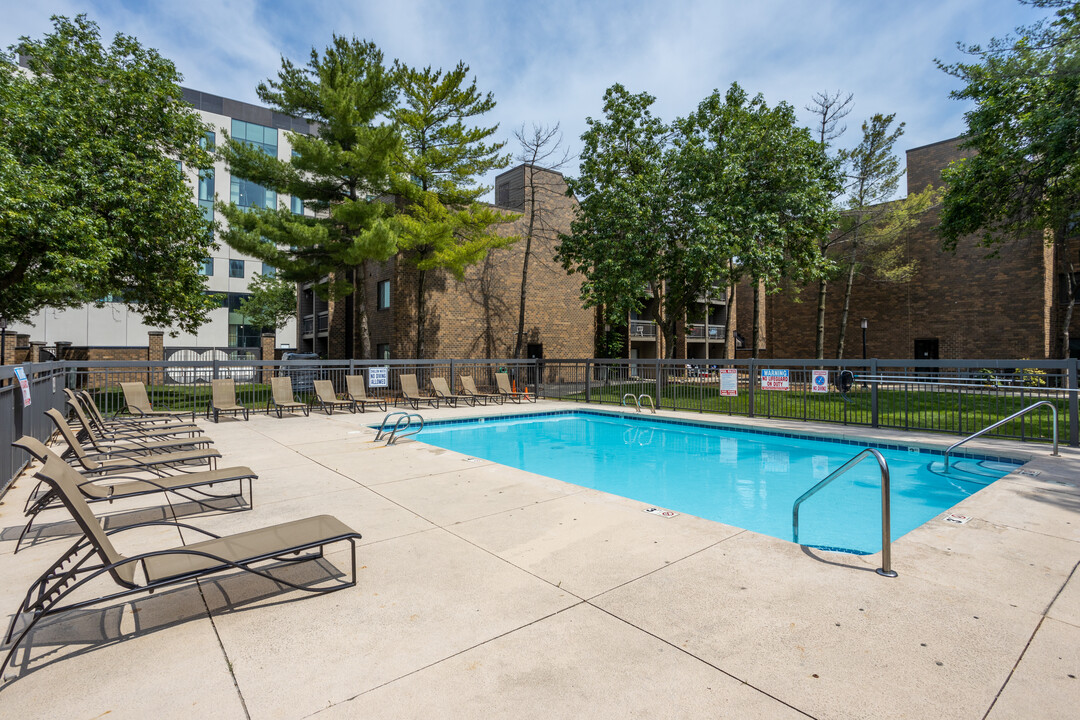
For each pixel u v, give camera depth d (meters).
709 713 2.20
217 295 18.16
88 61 15.70
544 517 4.98
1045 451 8.09
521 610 3.14
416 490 6.01
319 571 3.73
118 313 34.53
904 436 9.71
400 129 18.98
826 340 29.88
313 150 16.81
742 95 19.14
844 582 3.50
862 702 2.26
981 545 4.15
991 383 9.50
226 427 11.30
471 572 3.71
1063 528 4.55
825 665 2.54
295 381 18.36
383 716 2.20
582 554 4.03
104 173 13.95
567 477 8.25
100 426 8.38
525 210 26.09
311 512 5.19
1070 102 13.50
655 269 19.14
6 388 6.04
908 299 26.83
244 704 2.28
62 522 4.86
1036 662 2.56
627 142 20.48
